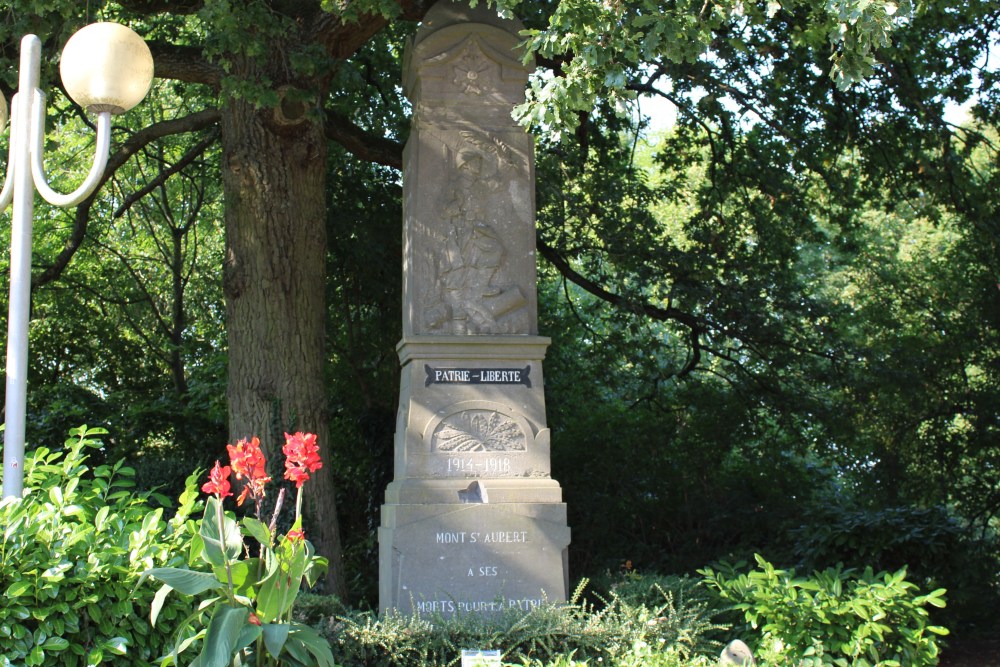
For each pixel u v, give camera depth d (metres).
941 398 15.35
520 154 9.26
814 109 14.48
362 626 6.91
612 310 18.58
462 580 8.06
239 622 4.90
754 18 8.46
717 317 15.28
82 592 5.01
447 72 9.27
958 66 14.02
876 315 16.70
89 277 20.38
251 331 10.84
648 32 7.69
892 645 6.99
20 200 5.61
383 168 16.02
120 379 20.39
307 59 10.23
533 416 8.65
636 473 16.34
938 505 14.65
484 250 9.00
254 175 10.92
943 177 13.67
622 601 7.30
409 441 8.44
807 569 10.46
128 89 5.66
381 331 16.33
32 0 9.16
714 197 16.12
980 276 15.43
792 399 15.70
